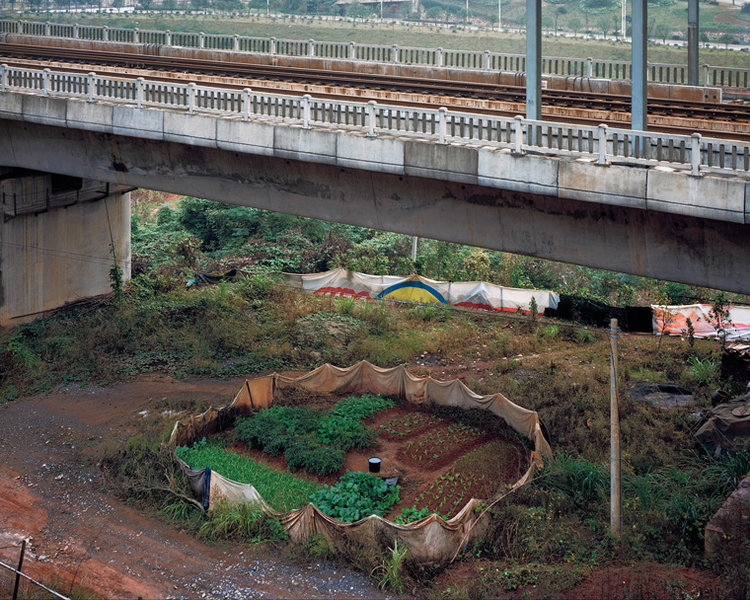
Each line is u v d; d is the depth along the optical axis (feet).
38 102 85.05
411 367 92.84
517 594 53.06
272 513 60.64
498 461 70.18
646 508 60.95
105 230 110.83
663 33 300.40
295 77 93.20
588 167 60.29
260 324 102.22
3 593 53.42
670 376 87.92
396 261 131.54
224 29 317.83
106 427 77.87
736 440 67.82
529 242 68.39
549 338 99.81
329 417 77.61
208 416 75.25
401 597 53.52
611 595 51.83
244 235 144.77
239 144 74.79
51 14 348.38
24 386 86.28
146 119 79.00
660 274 63.16
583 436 73.10
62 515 63.46
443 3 366.22
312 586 54.70
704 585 52.60
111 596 53.88
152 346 96.32
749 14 326.03
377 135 69.15
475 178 65.16
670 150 57.98
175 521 62.28
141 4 381.19
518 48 282.77
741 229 58.39
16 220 98.43
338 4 367.86
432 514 59.41
